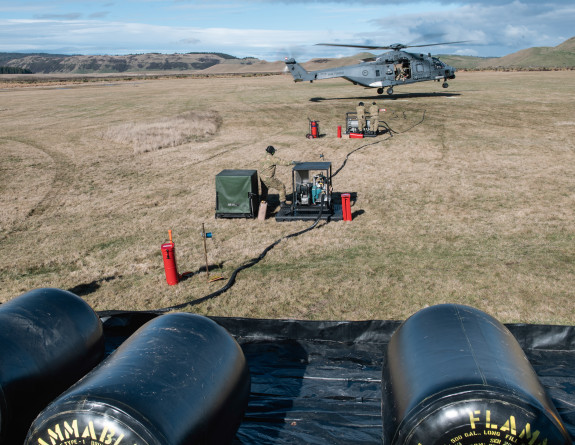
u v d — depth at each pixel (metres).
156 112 36.44
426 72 34.78
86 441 3.43
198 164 19.11
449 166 16.78
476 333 4.04
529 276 8.25
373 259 9.31
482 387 3.35
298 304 7.58
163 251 8.38
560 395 5.03
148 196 14.90
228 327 6.64
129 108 40.09
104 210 13.64
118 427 3.38
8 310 4.71
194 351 4.13
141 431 3.37
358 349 6.20
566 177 14.84
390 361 4.29
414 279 8.32
